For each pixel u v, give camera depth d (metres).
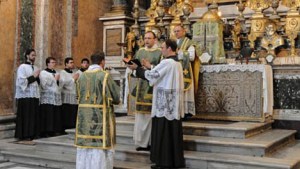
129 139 6.60
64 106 9.15
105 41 11.17
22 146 7.54
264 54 8.39
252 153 5.66
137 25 10.12
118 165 5.78
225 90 7.36
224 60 7.98
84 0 10.71
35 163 6.50
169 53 5.72
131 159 6.08
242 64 7.31
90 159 5.16
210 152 5.93
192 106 6.84
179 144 5.50
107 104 5.19
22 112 8.26
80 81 5.30
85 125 5.16
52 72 8.73
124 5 11.09
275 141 5.98
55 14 9.79
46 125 8.56
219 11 9.09
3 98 8.59
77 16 10.46
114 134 5.29
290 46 8.38
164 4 10.14
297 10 8.25
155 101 5.55
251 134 6.45
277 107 7.72
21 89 8.23
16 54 8.90
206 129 6.41
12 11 8.80
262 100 7.07
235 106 7.27
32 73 8.29
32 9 9.31
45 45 9.45
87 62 9.28
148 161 5.94
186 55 6.77
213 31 7.98
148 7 11.77
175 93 5.49
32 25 9.31
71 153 6.60
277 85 7.73
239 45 8.73
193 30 8.20
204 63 7.73
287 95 7.64
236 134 6.20
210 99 7.47
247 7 9.29
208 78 7.50
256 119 7.11
